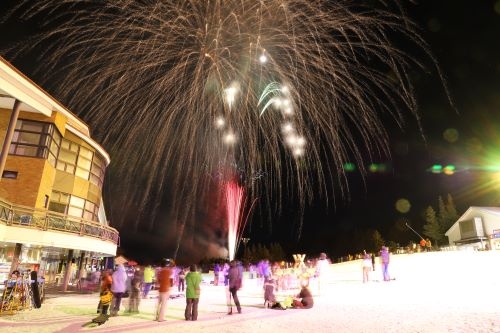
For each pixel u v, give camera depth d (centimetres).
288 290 1998
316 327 884
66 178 2402
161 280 1137
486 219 4653
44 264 2827
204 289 2503
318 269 1719
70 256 2377
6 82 1773
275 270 1984
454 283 1592
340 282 2131
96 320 1036
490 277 1641
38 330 954
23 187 2002
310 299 1245
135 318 1157
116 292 1221
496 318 832
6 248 2069
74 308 1418
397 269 2530
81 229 2173
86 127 2605
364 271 2017
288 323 959
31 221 1858
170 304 1598
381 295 1415
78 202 2500
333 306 1221
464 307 1010
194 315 1093
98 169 2822
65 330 958
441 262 2536
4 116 2048
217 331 893
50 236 1933
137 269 1379
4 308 1271
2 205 1711
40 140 2103
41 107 2050
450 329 759
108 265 3512
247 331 876
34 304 1402
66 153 2441
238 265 1225
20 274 1370
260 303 1502
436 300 1177
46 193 2139
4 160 1794
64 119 2294
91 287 2488
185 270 2323
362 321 920
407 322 865
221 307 1389
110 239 2586
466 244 4788
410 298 1270
